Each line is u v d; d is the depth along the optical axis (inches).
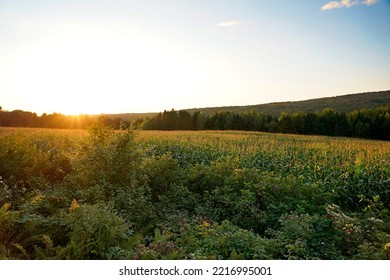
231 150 741.3
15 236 233.9
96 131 362.3
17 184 336.2
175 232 258.2
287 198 328.2
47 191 316.8
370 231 266.8
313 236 251.4
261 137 1283.2
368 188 451.2
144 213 283.9
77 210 236.2
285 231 254.4
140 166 356.5
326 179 495.8
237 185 361.7
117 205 287.7
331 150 792.9
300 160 645.3
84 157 337.4
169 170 386.0
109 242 215.5
